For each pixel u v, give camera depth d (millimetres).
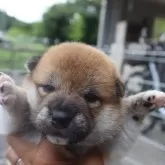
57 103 146
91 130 156
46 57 163
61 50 162
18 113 162
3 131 169
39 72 160
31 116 161
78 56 157
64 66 154
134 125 172
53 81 153
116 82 164
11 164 171
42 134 154
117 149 170
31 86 162
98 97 155
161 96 164
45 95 155
